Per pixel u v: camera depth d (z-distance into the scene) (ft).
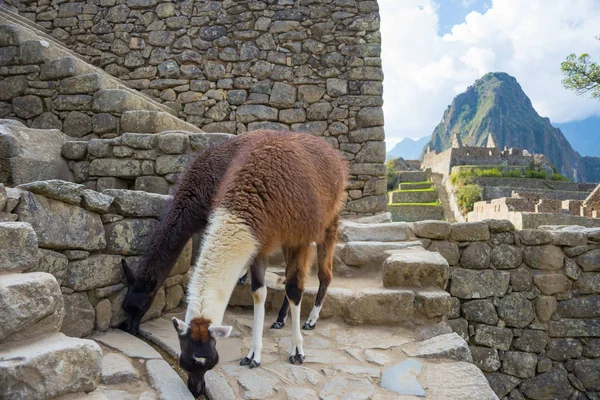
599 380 15.31
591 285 15.55
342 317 12.23
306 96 24.47
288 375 9.00
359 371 9.29
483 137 654.12
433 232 15.69
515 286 15.48
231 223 8.11
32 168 14.71
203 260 7.93
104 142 16.22
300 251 9.45
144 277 10.30
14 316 6.10
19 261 6.91
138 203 11.49
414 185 124.57
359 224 17.07
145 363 8.80
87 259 9.88
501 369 15.40
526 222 51.42
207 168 11.73
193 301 7.55
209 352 7.39
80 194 9.70
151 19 25.27
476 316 15.35
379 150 24.08
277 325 11.83
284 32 24.64
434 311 11.68
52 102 20.06
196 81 24.81
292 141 10.07
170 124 19.34
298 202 8.77
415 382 8.84
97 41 25.58
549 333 15.49
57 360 6.01
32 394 5.72
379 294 11.93
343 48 24.52
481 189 104.01
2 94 20.45
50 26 25.96
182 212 11.08
